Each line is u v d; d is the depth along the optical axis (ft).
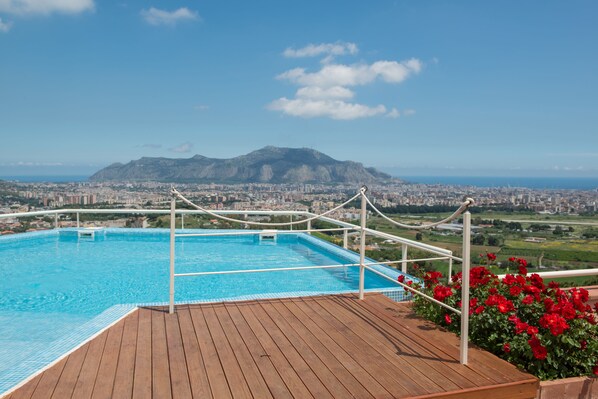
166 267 23.17
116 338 10.19
